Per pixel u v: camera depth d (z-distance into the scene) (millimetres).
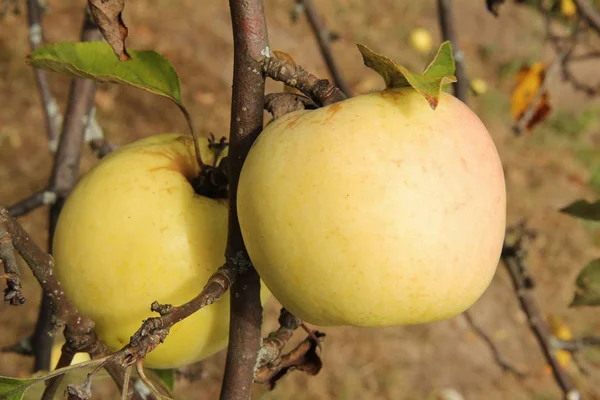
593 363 1802
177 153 492
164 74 487
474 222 428
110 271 468
